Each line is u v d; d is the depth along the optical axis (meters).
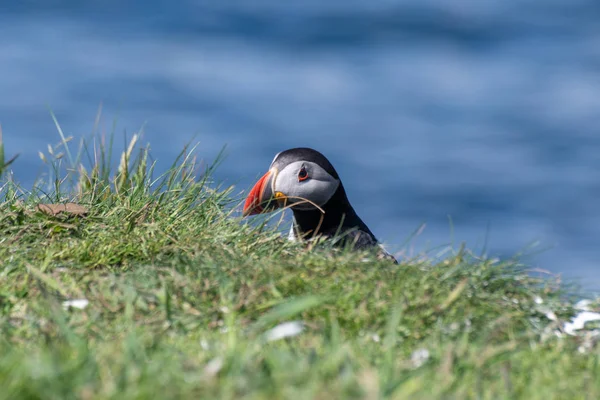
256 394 5.00
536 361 6.33
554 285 8.17
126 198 9.70
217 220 9.60
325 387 5.12
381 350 6.34
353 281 7.45
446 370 5.71
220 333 6.56
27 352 5.90
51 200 9.91
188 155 10.52
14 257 7.97
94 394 4.95
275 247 8.84
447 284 7.71
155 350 6.04
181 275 7.46
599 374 6.10
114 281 7.34
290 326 6.26
